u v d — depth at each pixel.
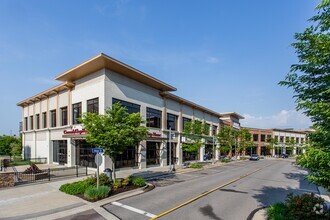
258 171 25.02
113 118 13.98
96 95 21.91
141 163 24.77
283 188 14.69
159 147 28.77
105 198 11.09
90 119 13.65
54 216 8.55
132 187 13.45
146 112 26.55
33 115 34.28
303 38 5.74
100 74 21.70
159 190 13.42
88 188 11.92
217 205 10.22
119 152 13.72
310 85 5.97
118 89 22.59
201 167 27.33
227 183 16.31
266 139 71.31
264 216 8.56
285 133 76.88
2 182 13.38
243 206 10.10
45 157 29.78
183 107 35.19
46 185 14.03
